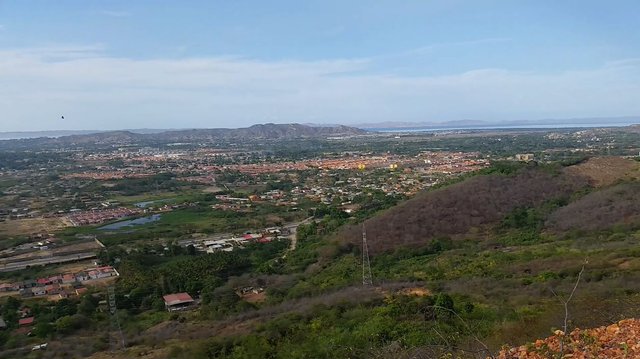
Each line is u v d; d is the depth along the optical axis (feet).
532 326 58.34
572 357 35.06
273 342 85.10
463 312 77.30
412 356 53.52
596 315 56.13
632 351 34.30
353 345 71.72
